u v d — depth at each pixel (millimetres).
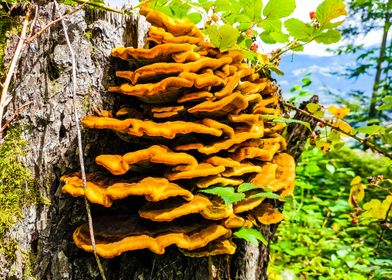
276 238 1449
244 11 685
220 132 553
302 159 1926
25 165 568
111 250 502
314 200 1756
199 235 530
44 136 570
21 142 567
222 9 698
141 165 550
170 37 573
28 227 568
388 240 1521
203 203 522
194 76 537
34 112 569
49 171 568
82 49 576
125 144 604
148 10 601
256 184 612
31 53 567
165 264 578
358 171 2531
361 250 1392
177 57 554
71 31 569
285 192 627
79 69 574
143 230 538
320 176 2338
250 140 625
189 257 581
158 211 519
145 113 591
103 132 586
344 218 1715
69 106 572
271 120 695
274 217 629
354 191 833
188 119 585
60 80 571
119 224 558
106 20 592
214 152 556
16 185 567
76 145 573
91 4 578
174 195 508
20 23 574
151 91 533
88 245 519
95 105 585
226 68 588
